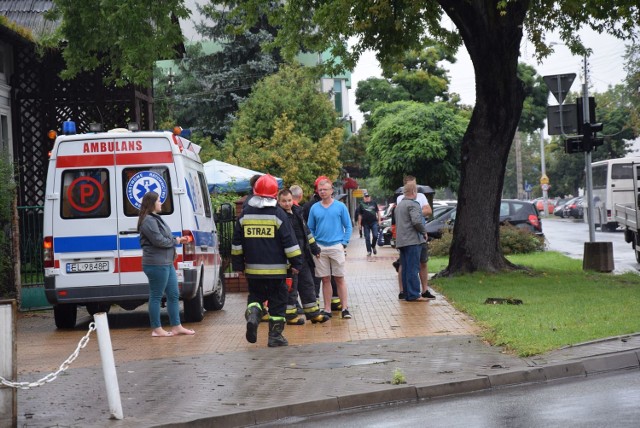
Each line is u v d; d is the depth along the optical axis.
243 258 11.69
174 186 14.25
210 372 9.98
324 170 45.94
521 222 33.03
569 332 11.03
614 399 7.96
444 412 7.86
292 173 44.00
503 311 13.38
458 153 51.97
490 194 19.83
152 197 13.25
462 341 11.23
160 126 50.38
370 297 17.12
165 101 53.28
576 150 21.44
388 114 54.22
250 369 10.06
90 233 14.17
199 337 13.09
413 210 15.80
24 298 17.53
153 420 7.79
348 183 59.22
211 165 27.06
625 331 10.92
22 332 14.79
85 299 14.14
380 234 39.12
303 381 9.22
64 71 19.92
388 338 11.86
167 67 56.72
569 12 20.84
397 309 14.95
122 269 14.15
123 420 7.84
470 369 9.38
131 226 14.17
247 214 11.60
